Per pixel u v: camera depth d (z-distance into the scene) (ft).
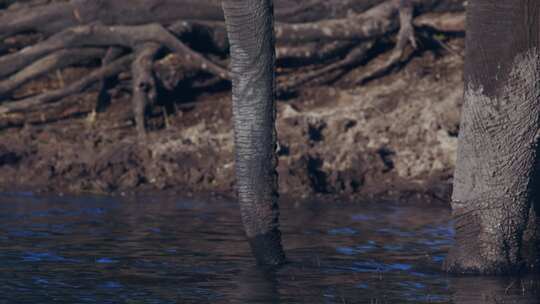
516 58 64.44
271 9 60.85
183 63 133.39
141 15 128.47
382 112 123.85
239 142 62.03
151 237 83.05
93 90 131.85
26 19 129.80
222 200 107.76
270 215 64.75
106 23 128.67
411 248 79.15
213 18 130.93
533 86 64.75
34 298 61.16
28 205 101.81
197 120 128.57
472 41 65.67
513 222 67.51
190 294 62.23
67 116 131.64
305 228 88.89
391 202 108.27
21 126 129.70
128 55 129.90
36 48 128.67
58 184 115.44
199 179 115.65
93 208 100.27
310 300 60.85
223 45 131.64
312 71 134.92
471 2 65.82
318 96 130.93
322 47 133.39
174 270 69.62
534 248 75.46
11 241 80.53
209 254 75.61
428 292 63.16
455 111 120.47
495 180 66.54
